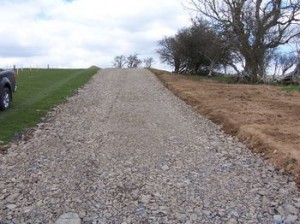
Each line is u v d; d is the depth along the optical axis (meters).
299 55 30.05
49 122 11.95
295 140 9.06
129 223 5.70
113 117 12.85
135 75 30.84
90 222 5.75
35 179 7.29
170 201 6.38
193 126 11.67
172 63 46.28
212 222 5.71
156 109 14.55
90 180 7.24
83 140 9.91
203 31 39.72
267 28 29.38
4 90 13.47
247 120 11.52
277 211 6.01
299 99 16.52
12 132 10.49
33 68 37.09
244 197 6.50
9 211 6.08
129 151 8.98
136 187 6.93
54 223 5.72
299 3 28.88
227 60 38.44
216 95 17.73
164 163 8.16
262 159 8.38
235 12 29.84
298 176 7.15
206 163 8.17
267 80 28.39
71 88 20.50
